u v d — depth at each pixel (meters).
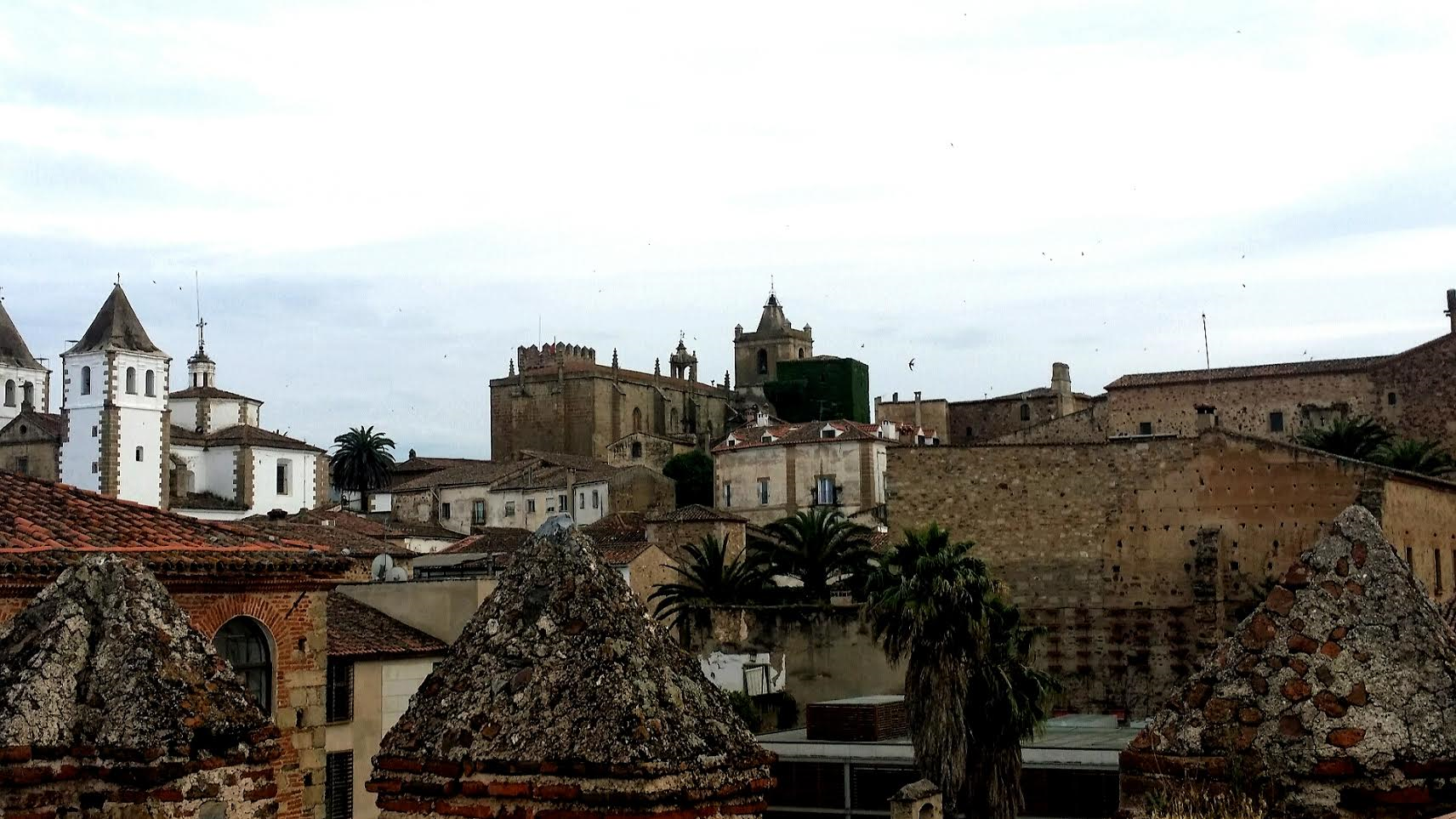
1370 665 12.22
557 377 190.62
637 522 117.38
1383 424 96.81
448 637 48.19
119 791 13.29
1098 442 70.50
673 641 12.92
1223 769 12.34
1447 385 95.44
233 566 29.81
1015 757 48.75
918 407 142.25
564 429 189.62
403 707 45.12
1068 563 70.12
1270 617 12.69
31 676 13.50
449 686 12.60
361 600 49.41
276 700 30.69
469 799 12.07
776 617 68.00
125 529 30.45
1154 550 69.06
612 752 11.80
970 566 49.91
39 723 13.34
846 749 51.66
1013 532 71.00
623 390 192.50
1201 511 68.50
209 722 13.60
